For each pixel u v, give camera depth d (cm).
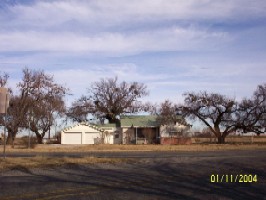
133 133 7538
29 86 5903
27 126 5888
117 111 7931
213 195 1182
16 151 4056
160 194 1194
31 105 5922
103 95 7912
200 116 6812
